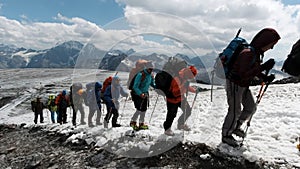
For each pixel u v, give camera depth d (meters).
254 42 4.28
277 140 5.06
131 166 4.53
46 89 31.78
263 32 4.21
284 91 11.72
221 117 6.52
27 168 5.33
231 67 4.31
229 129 4.62
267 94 11.65
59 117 10.73
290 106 8.32
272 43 4.18
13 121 17.39
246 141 5.01
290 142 4.93
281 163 4.14
